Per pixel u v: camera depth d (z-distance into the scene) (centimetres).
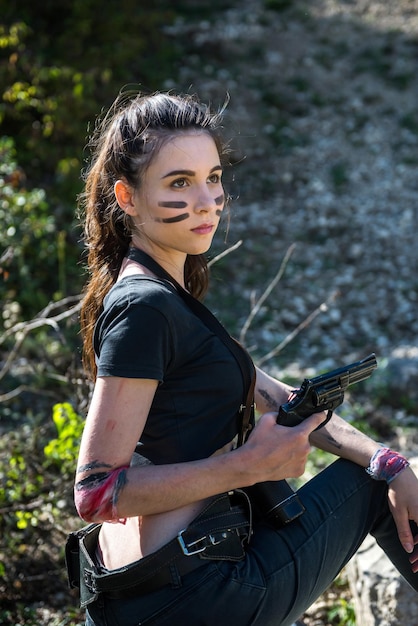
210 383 221
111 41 1106
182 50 1200
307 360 746
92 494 208
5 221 720
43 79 926
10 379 617
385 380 669
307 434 221
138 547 223
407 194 1026
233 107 1123
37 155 920
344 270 902
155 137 226
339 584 386
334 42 1280
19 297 730
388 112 1159
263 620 225
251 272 888
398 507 245
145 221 231
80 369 405
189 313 220
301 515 238
